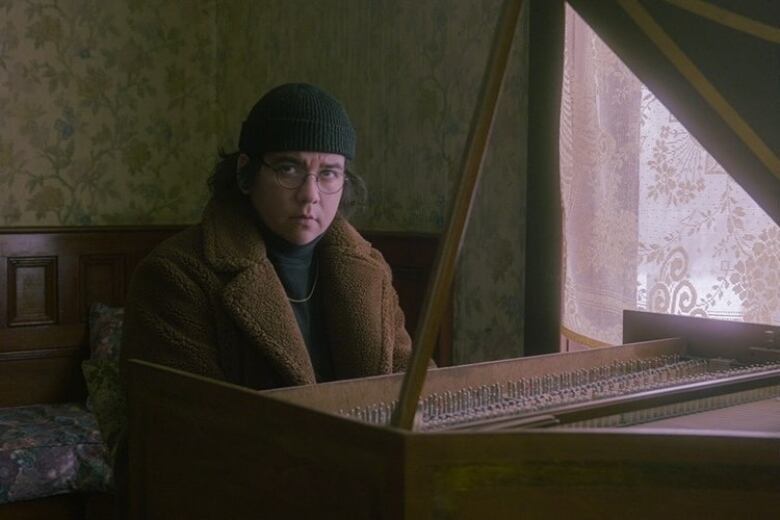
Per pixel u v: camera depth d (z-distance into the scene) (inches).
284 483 38.4
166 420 45.8
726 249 83.4
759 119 54.5
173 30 163.6
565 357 63.0
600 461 34.6
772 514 35.7
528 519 34.2
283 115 64.1
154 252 65.3
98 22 156.8
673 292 87.7
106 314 149.6
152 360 61.3
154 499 47.3
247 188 67.4
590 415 48.6
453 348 115.4
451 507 33.5
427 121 121.2
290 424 38.0
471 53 113.2
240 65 162.4
